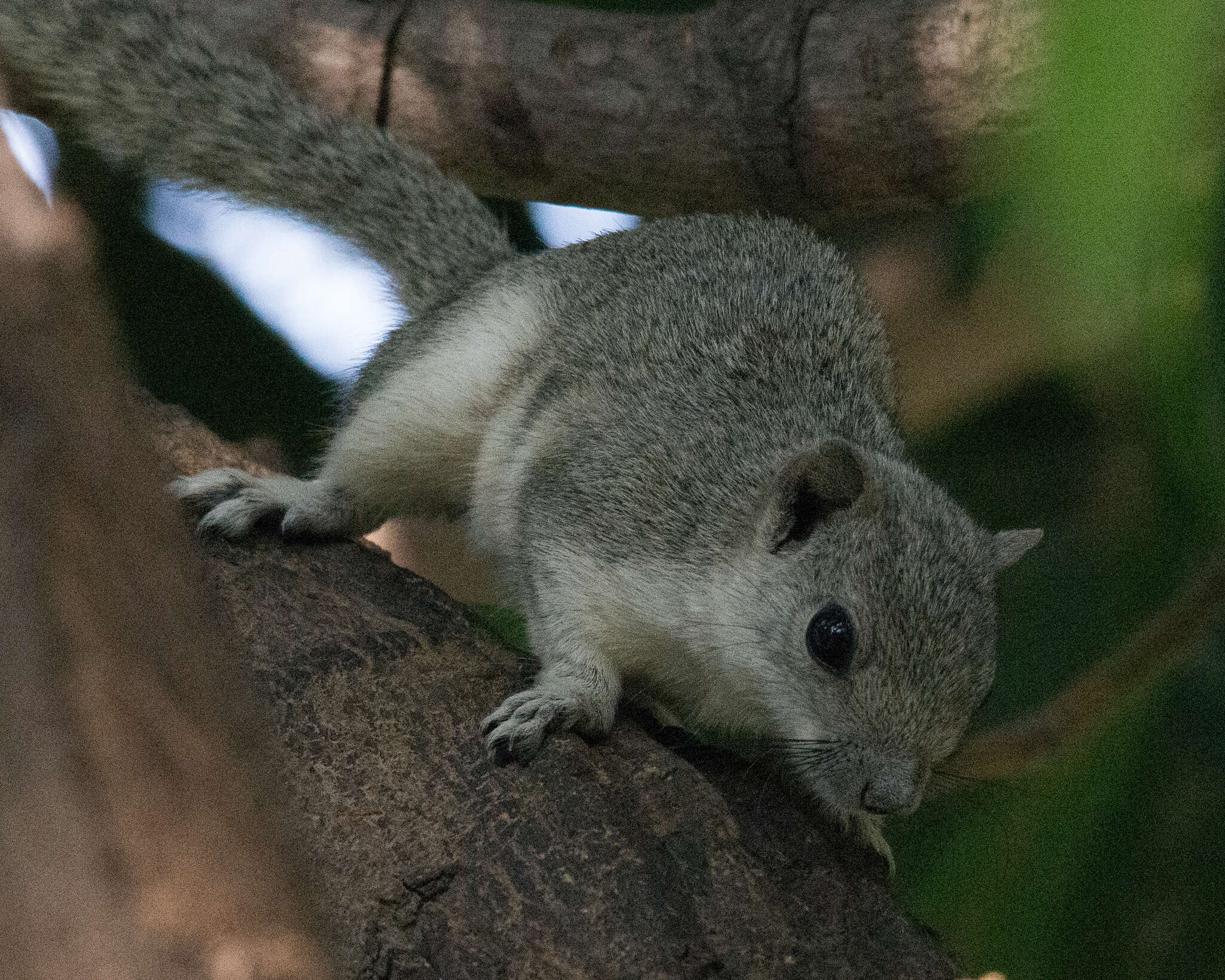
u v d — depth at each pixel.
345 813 6.30
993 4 7.96
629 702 8.88
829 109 8.99
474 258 11.43
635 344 9.94
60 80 10.98
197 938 1.97
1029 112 7.50
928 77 8.45
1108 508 8.98
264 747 2.18
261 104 11.03
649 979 5.96
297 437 10.62
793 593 8.57
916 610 8.27
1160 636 7.73
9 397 1.96
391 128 10.74
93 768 1.95
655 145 9.81
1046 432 9.73
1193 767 8.47
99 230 10.55
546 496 9.35
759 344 10.15
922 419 10.20
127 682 1.99
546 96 10.00
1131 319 3.67
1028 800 8.56
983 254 4.22
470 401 10.09
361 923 5.93
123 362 2.21
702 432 9.39
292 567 8.23
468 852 6.28
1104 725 8.47
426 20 10.47
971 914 8.49
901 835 8.81
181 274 10.44
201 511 8.65
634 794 6.76
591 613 8.94
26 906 1.90
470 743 6.85
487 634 7.96
